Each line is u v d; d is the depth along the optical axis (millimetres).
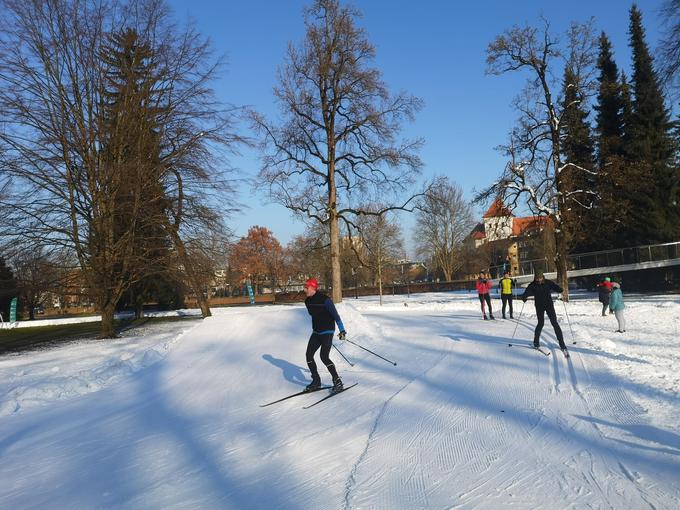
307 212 27156
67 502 4848
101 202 20641
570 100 25484
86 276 20688
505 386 7926
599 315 19125
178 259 23078
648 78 34469
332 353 11758
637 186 26719
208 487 4871
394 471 4824
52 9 19688
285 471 5090
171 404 8711
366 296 55750
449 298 39406
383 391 8117
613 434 5406
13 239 19812
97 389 10703
